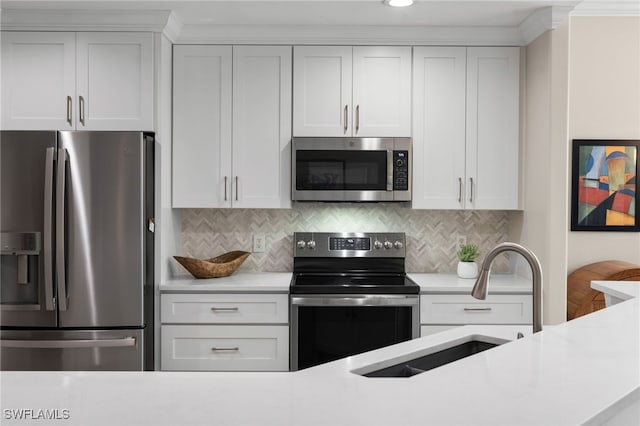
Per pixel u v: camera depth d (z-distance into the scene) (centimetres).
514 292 324
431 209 379
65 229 297
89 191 298
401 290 320
